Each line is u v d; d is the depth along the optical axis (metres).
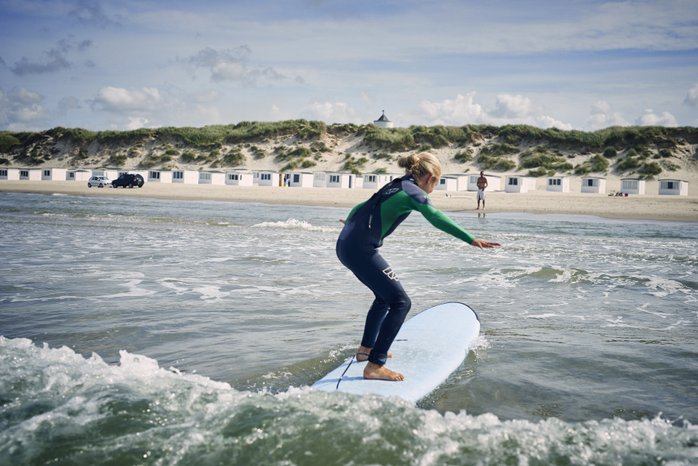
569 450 3.15
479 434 3.31
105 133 94.75
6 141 96.56
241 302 7.57
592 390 4.55
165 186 57.50
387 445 3.14
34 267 9.91
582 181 56.06
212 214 25.47
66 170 69.19
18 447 3.14
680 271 10.74
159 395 3.80
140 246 13.24
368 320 4.82
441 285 9.04
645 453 3.14
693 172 66.50
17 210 25.06
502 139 79.50
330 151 83.81
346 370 4.66
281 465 2.96
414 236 17.53
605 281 9.30
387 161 77.75
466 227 21.44
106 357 5.23
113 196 41.78
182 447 3.13
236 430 3.30
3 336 5.73
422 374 4.59
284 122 90.94
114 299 7.57
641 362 5.23
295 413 3.51
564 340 5.95
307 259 11.61
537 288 8.83
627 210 32.00
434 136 81.00
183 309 7.11
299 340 5.84
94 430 3.32
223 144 89.19
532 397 4.40
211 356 5.30
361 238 4.43
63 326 6.18
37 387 3.95
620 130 76.00
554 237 18.08
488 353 5.48
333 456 3.03
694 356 5.42
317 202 37.09
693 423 3.94
